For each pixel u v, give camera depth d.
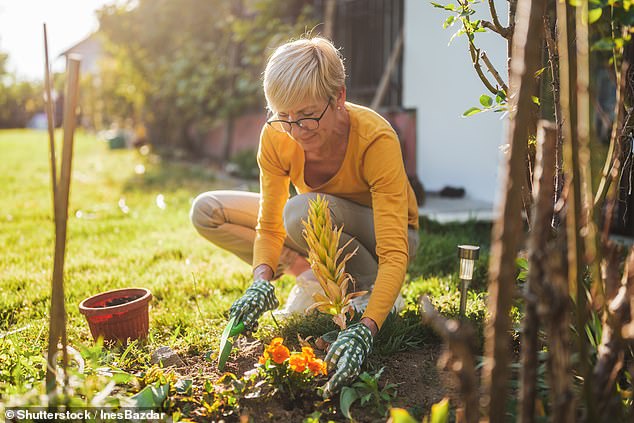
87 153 12.31
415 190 4.93
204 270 3.24
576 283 1.26
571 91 1.25
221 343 1.93
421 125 5.89
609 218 1.44
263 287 2.04
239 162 8.34
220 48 9.62
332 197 2.32
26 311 2.67
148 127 13.60
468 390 1.10
